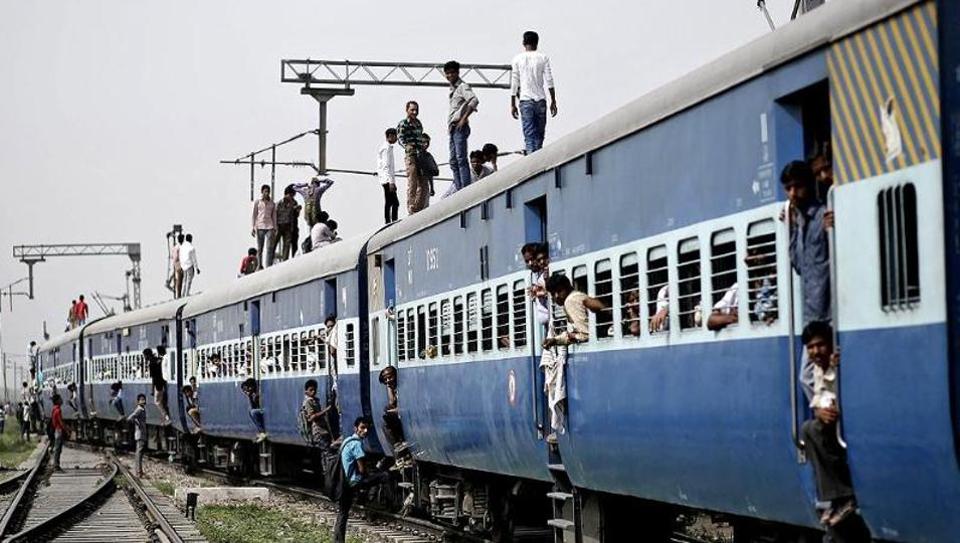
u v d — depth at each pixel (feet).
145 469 179.32
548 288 60.90
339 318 107.24
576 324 59.57
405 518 94.32
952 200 34.53
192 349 167.53
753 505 47.06
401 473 95.40
